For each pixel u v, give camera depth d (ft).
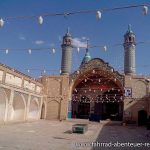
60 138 44.98
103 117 112.37
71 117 104.94
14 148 31.37
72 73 103.76
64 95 101.14
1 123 64.18
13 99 69.92
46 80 102.83
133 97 94.43
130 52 105.70
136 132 64.59
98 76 106.83
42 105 99.60
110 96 108.27
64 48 112.68
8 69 66.95
